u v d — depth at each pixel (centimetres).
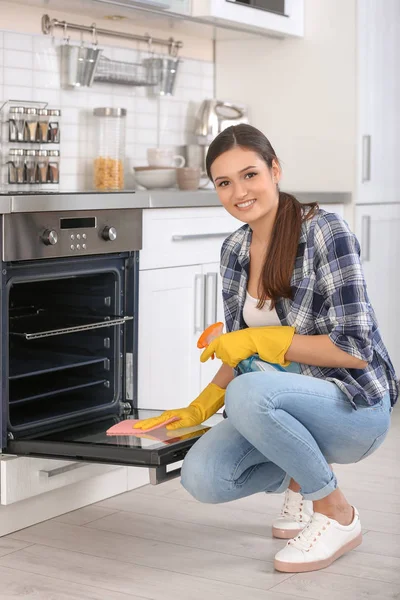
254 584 257
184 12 419
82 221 315
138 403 352
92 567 270
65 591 253
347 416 254
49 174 385
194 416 287
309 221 256
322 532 268
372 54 475
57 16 409
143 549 285
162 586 256
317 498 260
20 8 392
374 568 267
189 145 480
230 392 252
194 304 377
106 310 341
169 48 469
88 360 334
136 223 339
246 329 259
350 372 256
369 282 484
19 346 353
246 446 264
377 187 485
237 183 252
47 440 289
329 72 471
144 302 351
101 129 423
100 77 425
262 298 260
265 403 245
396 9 494
